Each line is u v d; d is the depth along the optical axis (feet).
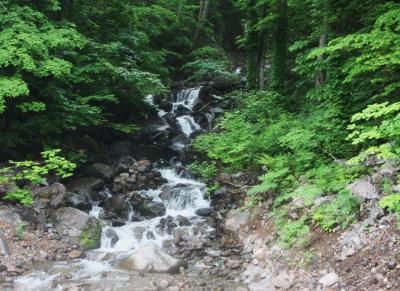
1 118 35.17
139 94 49.62
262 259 25.91
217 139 40.47
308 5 51.90
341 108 31.53
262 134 36.42
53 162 29.50
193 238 30.45
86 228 29.91
